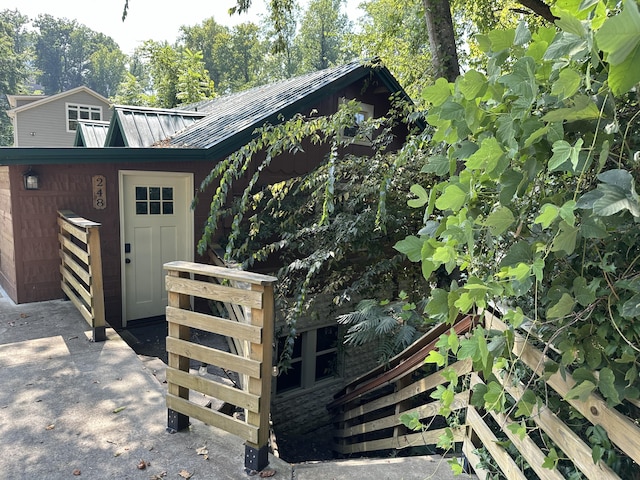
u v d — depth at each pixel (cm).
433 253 148
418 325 447
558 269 155
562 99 112
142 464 250
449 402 203
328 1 3222
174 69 2117
